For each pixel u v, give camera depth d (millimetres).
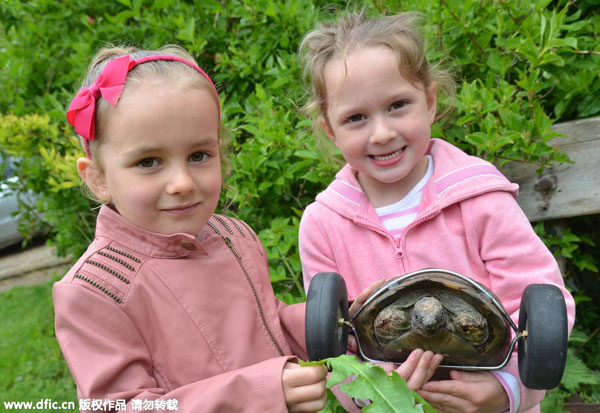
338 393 1654
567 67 2281
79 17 3656
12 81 3871
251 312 1547
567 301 1492
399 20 1643
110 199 1498
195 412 1252
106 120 1351
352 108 1539
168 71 1371
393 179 1598
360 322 1421
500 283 1549
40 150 3402
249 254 1680
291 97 2631
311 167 2473
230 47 2898
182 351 1416
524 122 2111
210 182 1404
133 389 1305
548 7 2596
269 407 1258
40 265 6461
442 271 1406
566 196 2295
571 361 2445
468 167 1641
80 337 1323
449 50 2254
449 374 1479
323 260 1751
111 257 1429
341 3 2914
